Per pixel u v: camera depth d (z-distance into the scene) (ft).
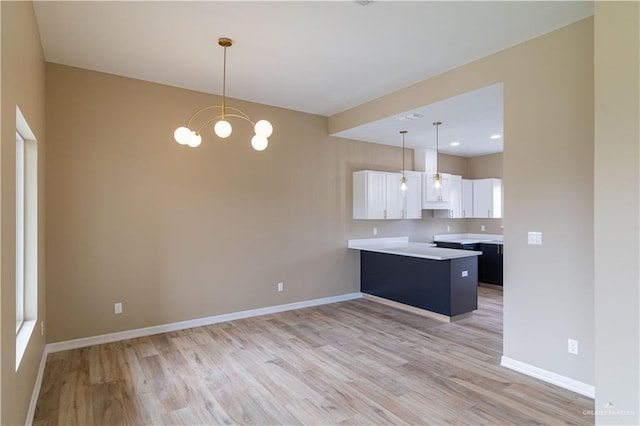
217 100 15.28
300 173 17.75
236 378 10.18
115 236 13.11
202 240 14.93
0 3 5.17
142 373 10.47
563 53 9.65
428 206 21.93
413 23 9.58
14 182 6.41
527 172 10.36
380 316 16.39
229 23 9.61
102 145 12.87
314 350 12.26
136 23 9.61
